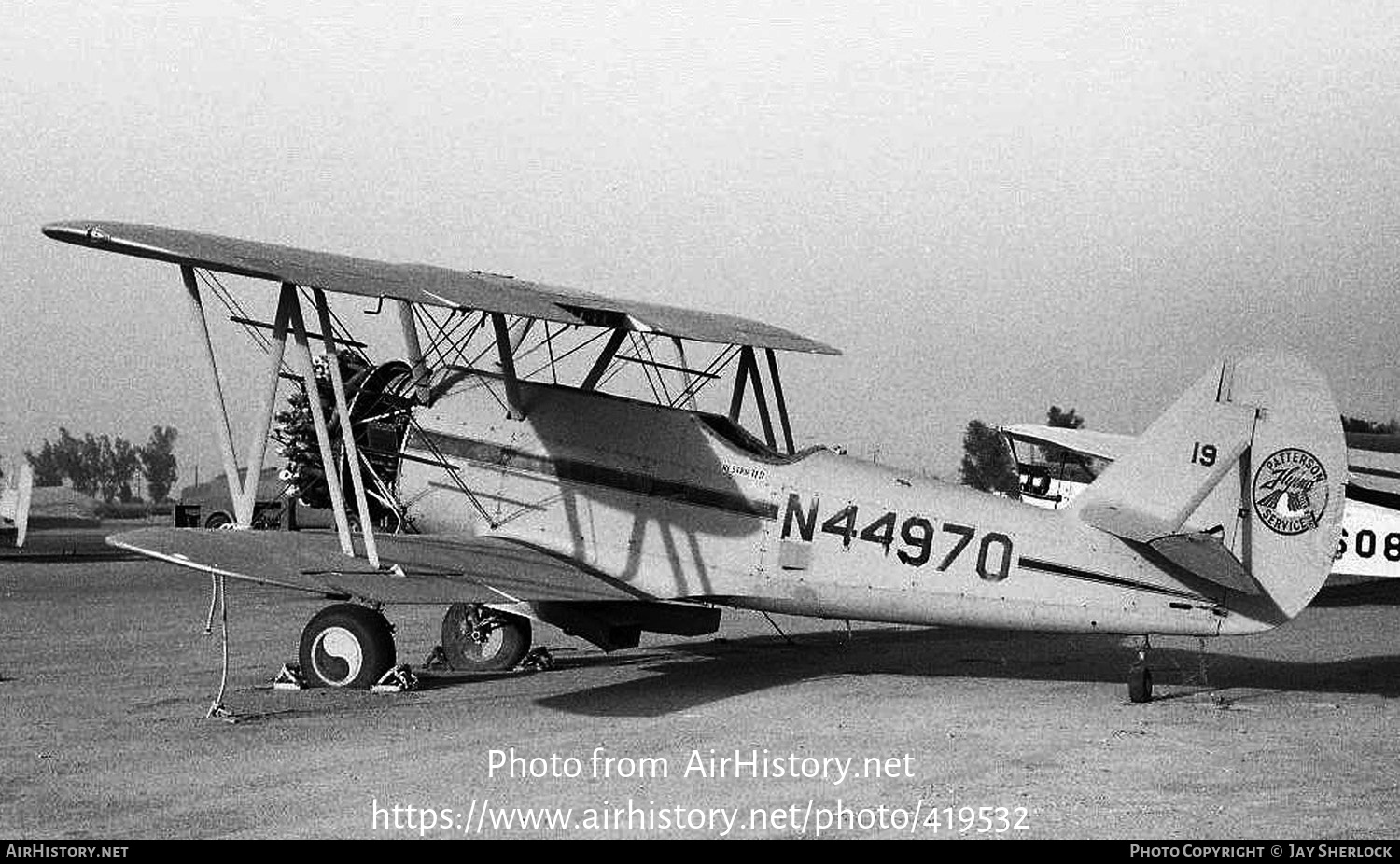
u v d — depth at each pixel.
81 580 27.39
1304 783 8.07
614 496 12.80
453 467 13.44
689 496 12.58
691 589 12.47
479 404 13.54
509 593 10.83
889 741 9.44
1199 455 11.10
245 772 8.35
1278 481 10.91
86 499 86.25
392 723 10.11
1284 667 13.62
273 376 10.66
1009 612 11.53
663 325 12.33
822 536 12.12
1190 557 10.69
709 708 10.90
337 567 10.53
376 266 11.22
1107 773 8.38
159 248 9.52
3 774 8.24
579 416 13.11
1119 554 11.20
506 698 11.38
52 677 12.39
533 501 13.11
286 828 7.02
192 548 10.36
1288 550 10.87
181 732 9.65
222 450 10.82
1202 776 8.27
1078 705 11.05
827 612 12.23
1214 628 10.95
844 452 12.94
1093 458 26.66
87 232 9.68
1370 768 8.51
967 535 11.67
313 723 10.09
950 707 10.98
